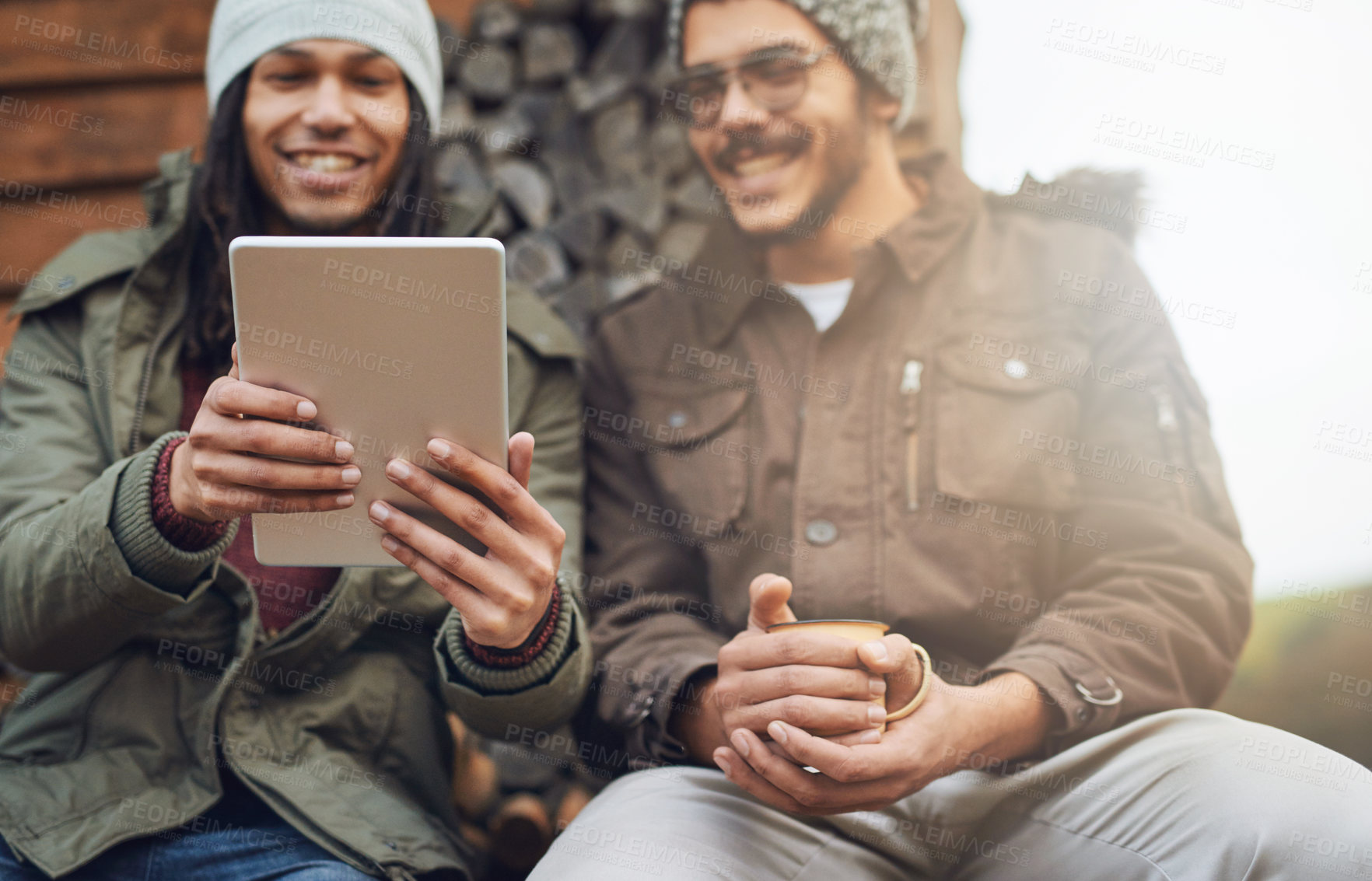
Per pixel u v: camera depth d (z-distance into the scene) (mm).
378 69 1586
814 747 1104
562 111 2262
